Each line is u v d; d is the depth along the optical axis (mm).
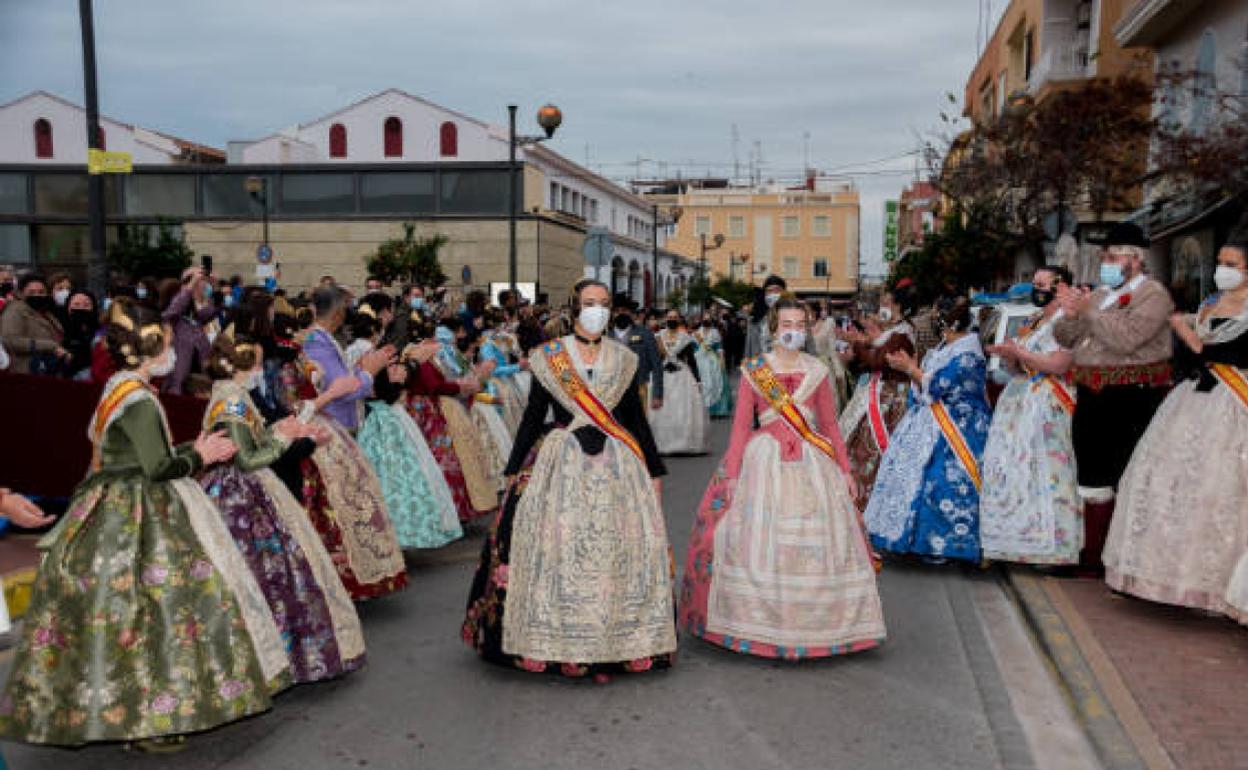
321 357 5254
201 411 6227
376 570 5125
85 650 3389
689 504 8438
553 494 4312
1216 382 4852
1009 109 18016
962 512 6020
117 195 31922
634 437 4508
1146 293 5449
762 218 77812
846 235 77188
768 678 4414
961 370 6090
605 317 4375
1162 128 15633
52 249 32188
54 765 3596
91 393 6402
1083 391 5734
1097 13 19875
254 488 4094
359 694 4238
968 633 5031
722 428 14742
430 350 6422
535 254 31453
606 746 3713
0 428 6551
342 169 31609
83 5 9664
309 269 31625
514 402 9242
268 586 4008
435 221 31500
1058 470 5859
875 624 4617
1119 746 3523
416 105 37688
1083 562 5891
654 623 4344
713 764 3557
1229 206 12312
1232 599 4492
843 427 7062
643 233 49125
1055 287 5984
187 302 6965
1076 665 4328
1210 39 14617
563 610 4227
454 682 4375
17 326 7785
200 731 3479
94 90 9773
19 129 36469
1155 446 5031
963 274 20328
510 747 3707
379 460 6043
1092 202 16641
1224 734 3607
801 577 4496
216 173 31656
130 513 3514
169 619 3457
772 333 4855
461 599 5711
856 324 10258
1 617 2604
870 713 4020
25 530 6703
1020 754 3602
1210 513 4766
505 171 31500
